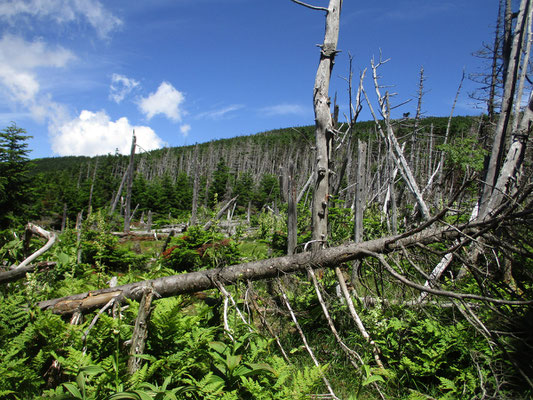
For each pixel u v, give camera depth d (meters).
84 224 9.20
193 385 3.15
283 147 91.88
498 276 4.90
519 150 7.16
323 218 6.14
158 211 41.03
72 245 8.17
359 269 5.57
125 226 16.80
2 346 3.62
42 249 5.14
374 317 4.24
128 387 2.94
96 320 3.75
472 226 4.02
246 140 127.06
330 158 6.24
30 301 4.07
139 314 3.29
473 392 3.33
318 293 4.45
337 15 6.26
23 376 3.25
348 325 4.82
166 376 3.31
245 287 4.86
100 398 2.82
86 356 3.20
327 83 6.23
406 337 4.14
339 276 4.64
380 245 4.51
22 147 19.20
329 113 6.19
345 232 7.68
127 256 8.70
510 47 9.83
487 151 10.03
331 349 4.61
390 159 7.89
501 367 3.61
